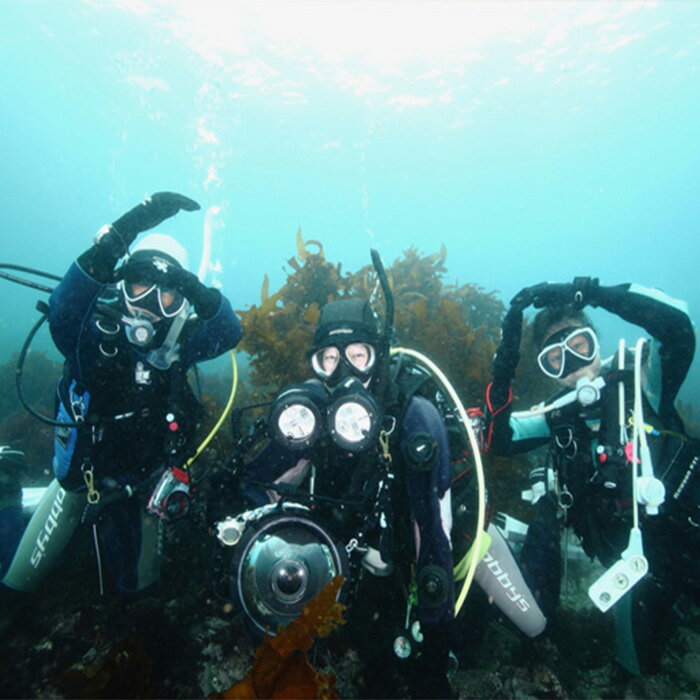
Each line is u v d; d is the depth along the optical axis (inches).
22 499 149.9
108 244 97.7
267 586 72.6
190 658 110.7
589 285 102.7
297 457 90.1
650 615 104.1
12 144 2561.5
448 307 192.2
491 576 110.0
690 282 4503.0
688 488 98.0
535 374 208.1
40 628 118.3
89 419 108.7
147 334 103.5
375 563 97.3
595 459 106.1
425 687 81.8
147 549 124.3
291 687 61.7
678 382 100.0
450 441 101.0
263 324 189.0
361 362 91.7
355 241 4106.8
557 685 110.5
